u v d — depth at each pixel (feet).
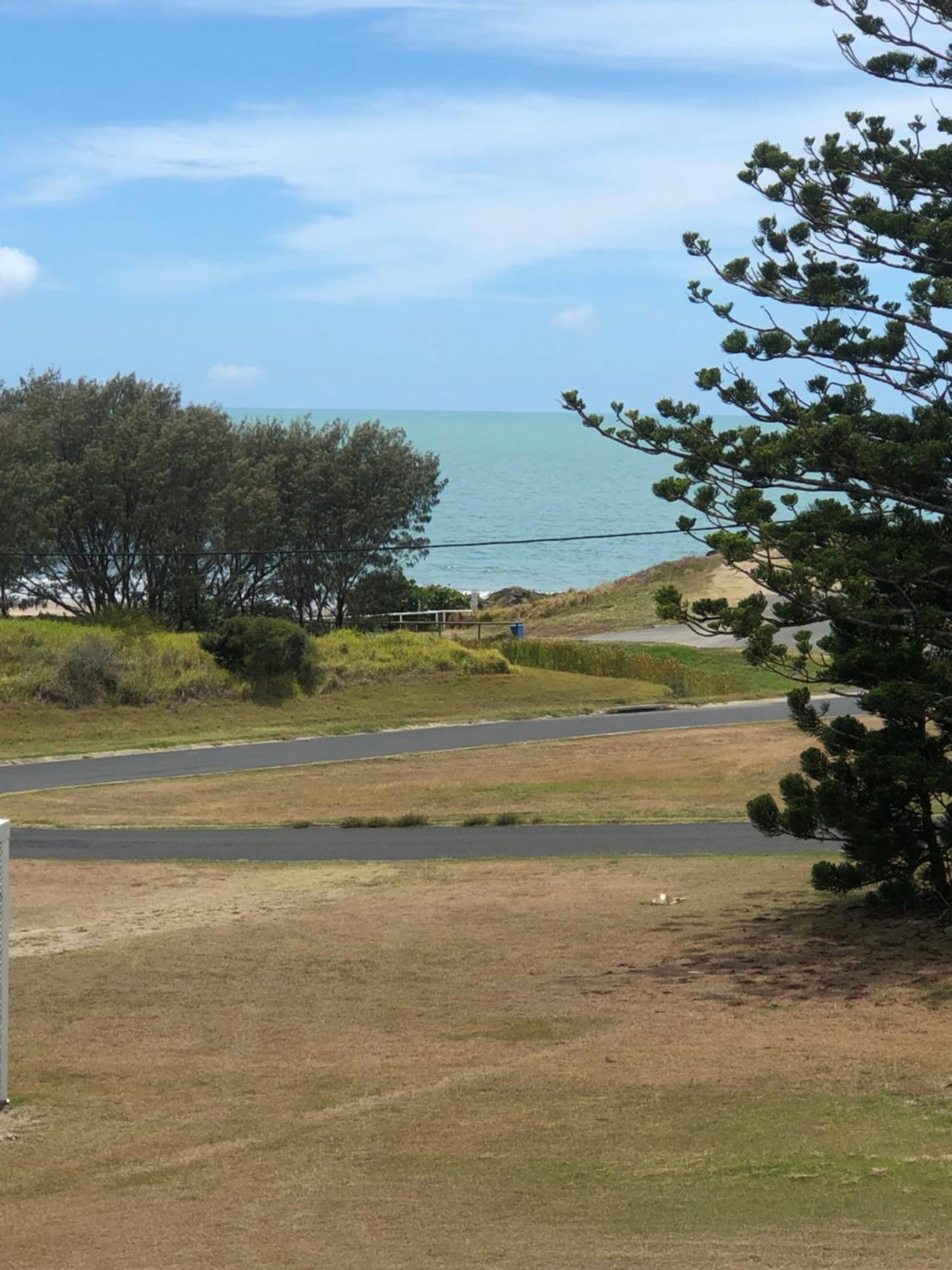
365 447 209.46
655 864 79.92
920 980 48.60
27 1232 28.89
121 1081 41.65
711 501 55.47
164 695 154.61
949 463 56.59
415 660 177.58
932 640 57.06
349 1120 36.24
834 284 58.03
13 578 184.14
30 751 134.82
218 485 191.83
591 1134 33.14
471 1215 27.73
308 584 207.21
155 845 92.68
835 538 56.49
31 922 69.26
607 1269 23.35
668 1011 46.68
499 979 53.21
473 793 112.98
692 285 59.47
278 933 64.28
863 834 58.70
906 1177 27.96
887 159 59.82
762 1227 25.39
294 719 156.15
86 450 189.16
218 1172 32.60
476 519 579.89
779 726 144.87
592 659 196.44
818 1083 36.22
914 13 58.44
